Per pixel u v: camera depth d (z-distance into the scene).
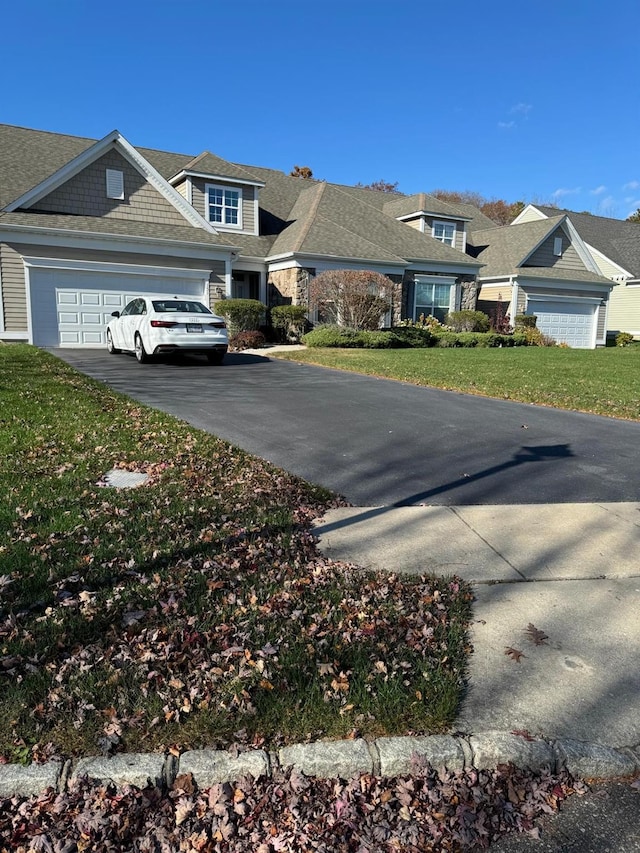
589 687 2.65
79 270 15.98
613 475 5.72
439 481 5.43
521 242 26.58
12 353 12.86
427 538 4.19
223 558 3.66
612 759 2.27
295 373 12.42
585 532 4.35
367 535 4.21
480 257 27.34
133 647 2.77
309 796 2.12
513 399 9.89
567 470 5.85
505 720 2.44
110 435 6.52
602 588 3.55
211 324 12.75
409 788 2.15
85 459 5.61
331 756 2.21
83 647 2.75
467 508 4.78
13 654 2.69
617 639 3.03
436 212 25.19
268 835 1.98
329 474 5.54
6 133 19.62
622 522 4.55
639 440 7.09
